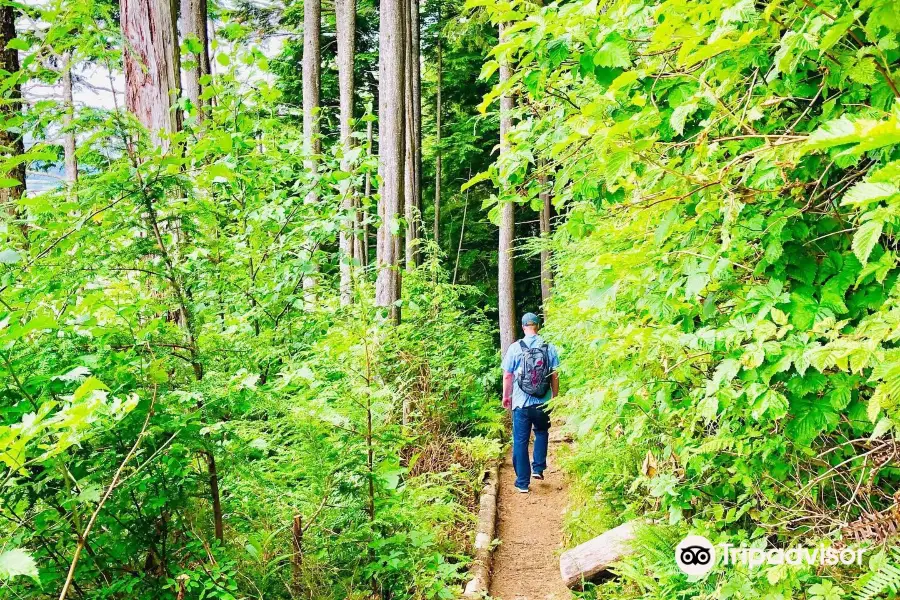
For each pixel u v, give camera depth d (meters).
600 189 1.85
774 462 1.88
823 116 1.55
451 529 4.17
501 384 8.64
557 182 2.04
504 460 6.32
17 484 2.00
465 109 17.28
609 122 1.75
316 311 3.63
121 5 4.29
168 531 2.54
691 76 1.50
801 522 1.93
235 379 2.39
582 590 3.28
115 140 2.53
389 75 5.74
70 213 2.57
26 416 1.29
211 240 3.18
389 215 5.58
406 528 3.32
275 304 3.63
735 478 2.00
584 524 4.02
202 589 2.44
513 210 9.45
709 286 1.79
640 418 2.33
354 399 2.94
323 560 2.90
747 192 1.59
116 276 2.64
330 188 4.07
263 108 3.98
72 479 1.93
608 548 3.23
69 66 2.60
